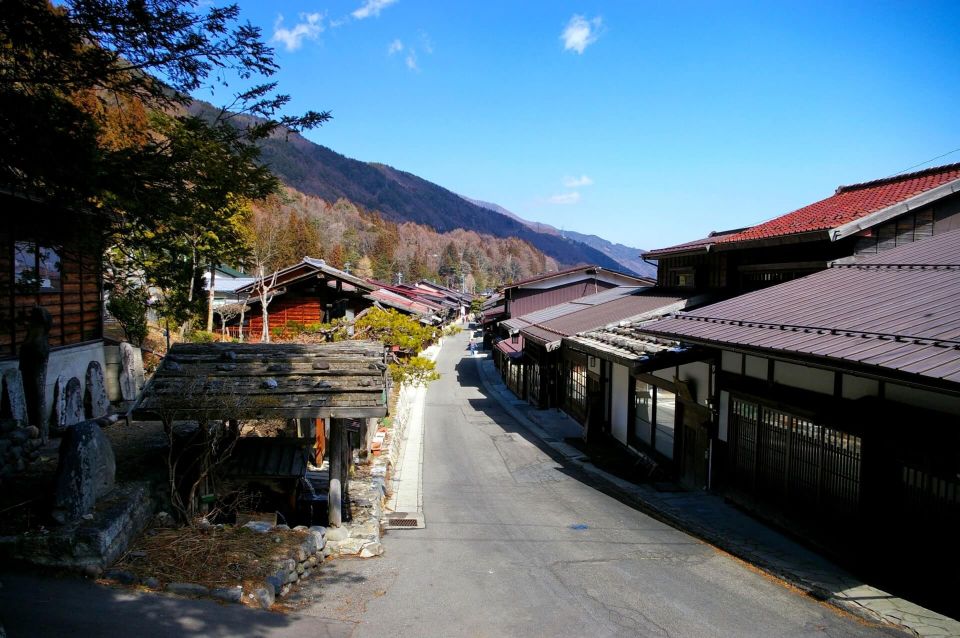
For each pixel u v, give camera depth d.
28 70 5.03
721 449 10.67
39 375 9.15
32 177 5.12
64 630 4.51
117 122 6.04
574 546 8.39
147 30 5.05
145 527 6.82
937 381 5.12
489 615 5.89
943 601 6.02
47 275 11.04
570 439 17.34
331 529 8.16
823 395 7.97
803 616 5.98
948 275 8.29
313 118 6.02
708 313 10.39
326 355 8.90
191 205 5.84
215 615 5.09
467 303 90.44
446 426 19.53
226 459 8.15
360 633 5.33
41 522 5.88
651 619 5.85
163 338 20.70
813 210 14.62
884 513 6.82
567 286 31.03
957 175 11.47
